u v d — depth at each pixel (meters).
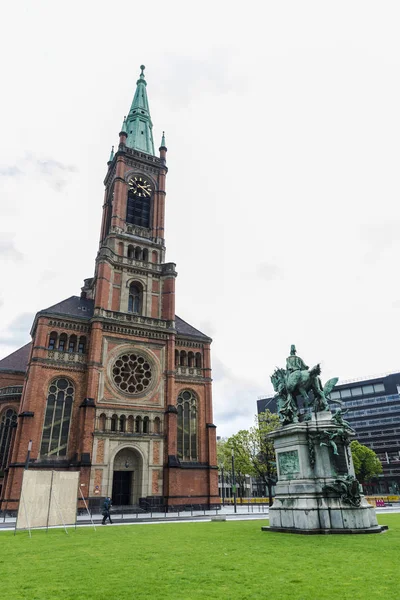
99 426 49.75
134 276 62.28
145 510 47.88
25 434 45.75
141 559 14.59
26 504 26.02
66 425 48.97
